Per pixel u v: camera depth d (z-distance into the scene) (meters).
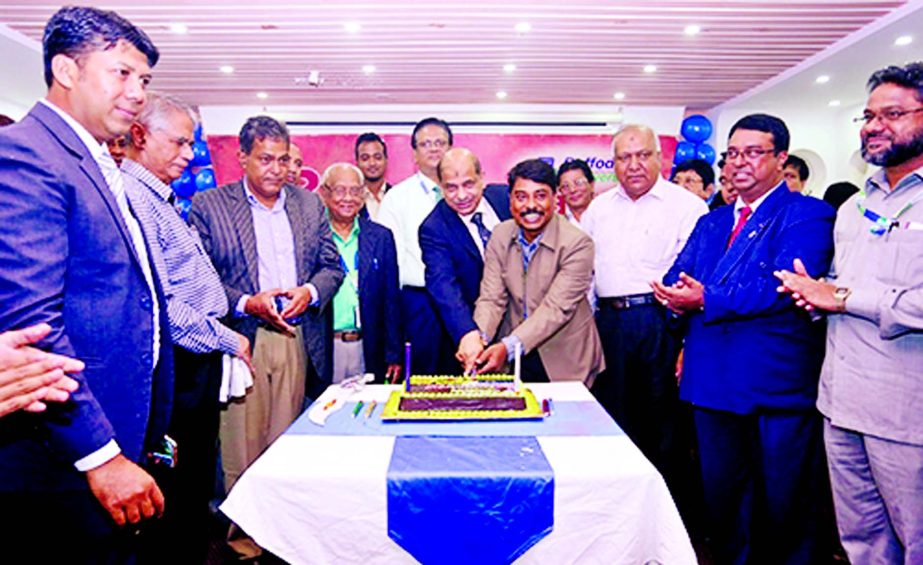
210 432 1.86
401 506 1.18
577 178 3.57
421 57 4.95
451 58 4.98
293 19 4.11
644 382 2.67
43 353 0.92
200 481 1.84
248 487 1.20
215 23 4.19
